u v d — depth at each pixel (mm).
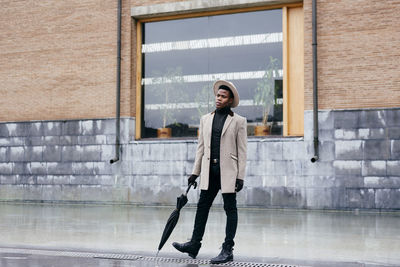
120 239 5582
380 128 9430
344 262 4191
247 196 10211
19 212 9141
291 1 10289
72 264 4070
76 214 8742
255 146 10242
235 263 4184
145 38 11633
